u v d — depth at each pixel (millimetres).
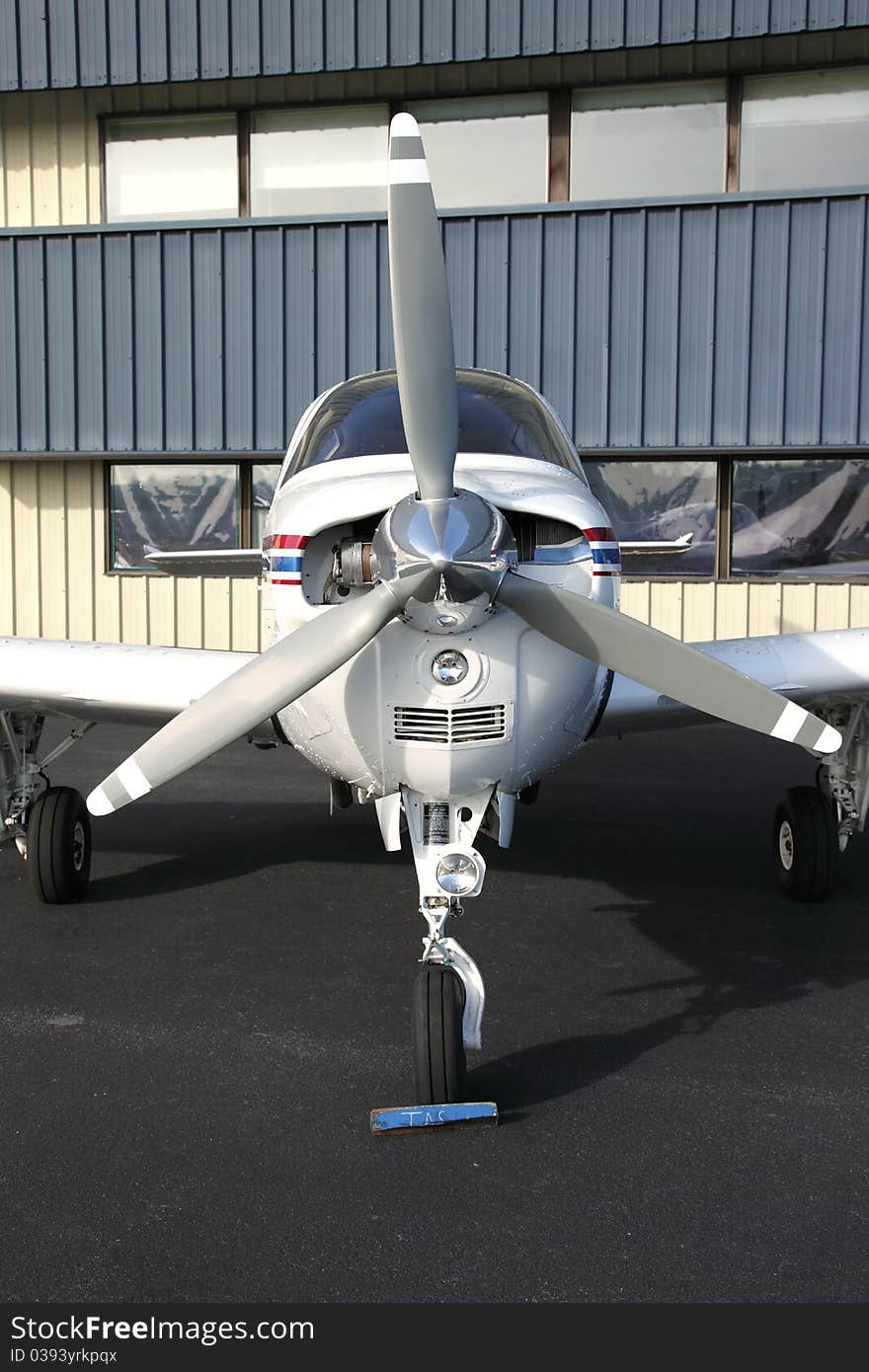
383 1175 2221
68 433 8625
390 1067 2725
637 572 8500
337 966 3457
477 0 7789
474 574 2396
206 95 8680
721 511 8406
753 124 8258
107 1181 2191
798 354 7809
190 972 3406
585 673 2746
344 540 2818
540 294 8039
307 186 8805
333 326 8242
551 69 8234
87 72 8258
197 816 5637
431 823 2812
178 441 8492
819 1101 2539
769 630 8391
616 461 8500
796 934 3793
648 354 7980
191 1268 1911
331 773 2971
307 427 3758
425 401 2424
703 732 8539
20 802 4109
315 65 8000
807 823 4109
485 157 8594
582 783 6594
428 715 2619
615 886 4395
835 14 7402
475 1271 1899
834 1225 2033
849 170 8188
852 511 8266
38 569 9164
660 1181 2191
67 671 3902
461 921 3928
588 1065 2738
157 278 8398
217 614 8992
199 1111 2494
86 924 3904
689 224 7848
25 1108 2506
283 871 4621
